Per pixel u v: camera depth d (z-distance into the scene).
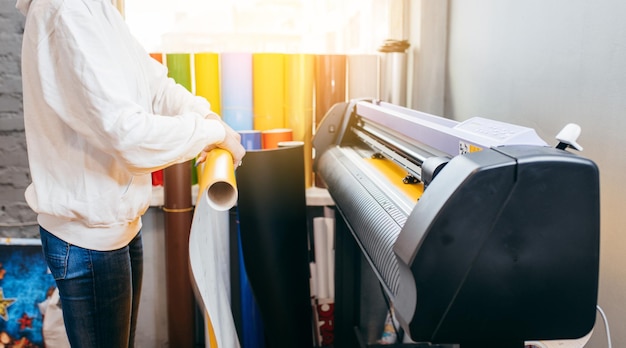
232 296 2.36
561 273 0.87
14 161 2.22
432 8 2.14
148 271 2.41
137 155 1.16
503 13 1.72
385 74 2.29
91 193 1.24
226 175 1.05
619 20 1.21
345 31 2.40
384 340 2.41
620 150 1.23
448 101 2.22
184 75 2.24
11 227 2.28
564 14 1.41
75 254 1.29
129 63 1.29
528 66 1.58
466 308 0.87
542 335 0.90
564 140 0.96
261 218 1.98
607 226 1.29
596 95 1.29
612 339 1.29
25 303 2.28
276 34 2.38
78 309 1.32
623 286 1.25
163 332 2.46
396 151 1.55
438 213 0.84
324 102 2.32
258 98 2.28
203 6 2.32
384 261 1.07
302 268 2.10
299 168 2.06
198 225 1.05
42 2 1.15
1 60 2.14
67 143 1.23
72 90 1.14
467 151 1.05
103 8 1.25
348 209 1.44
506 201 0.84
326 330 2.44
